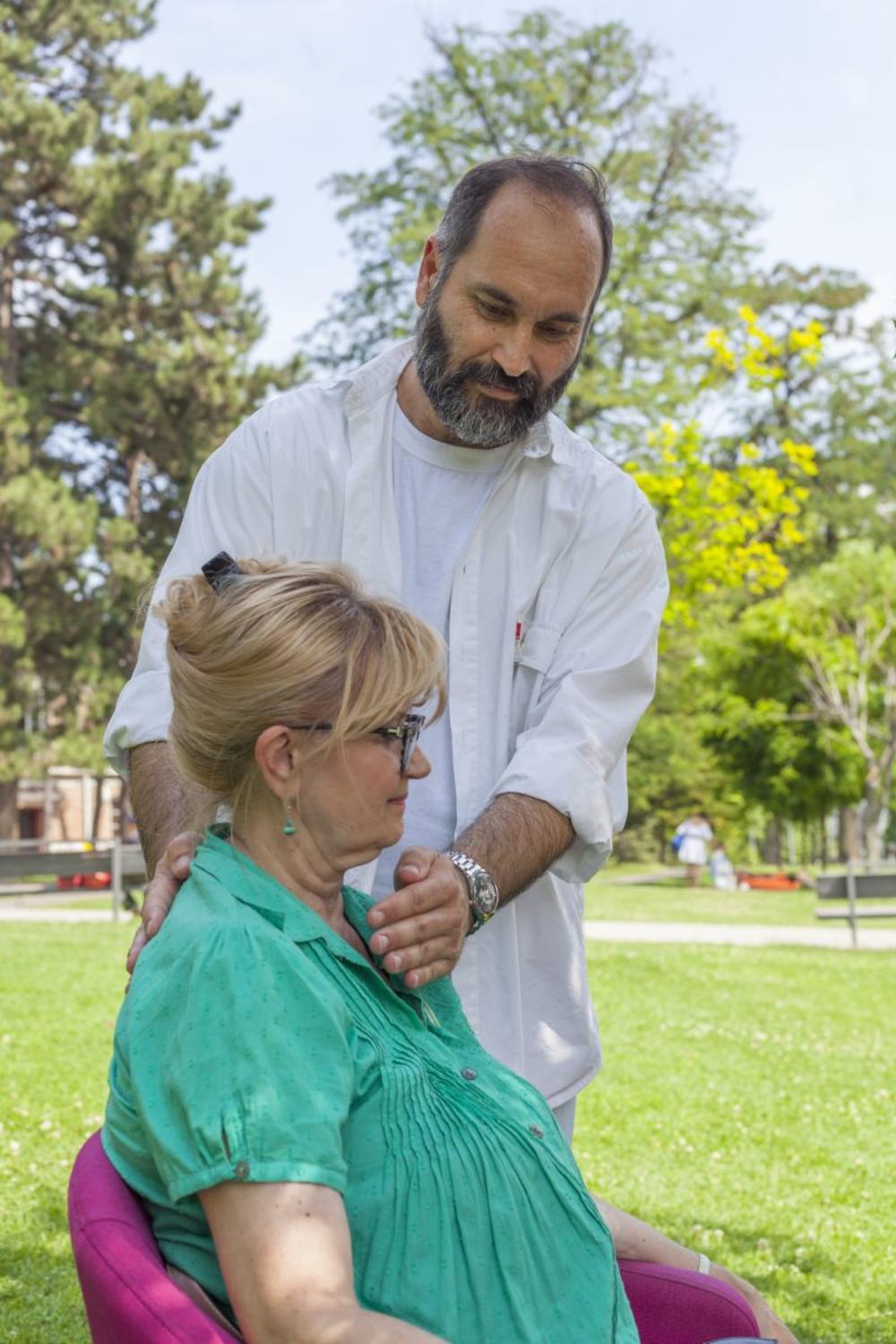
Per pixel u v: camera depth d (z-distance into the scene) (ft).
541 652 8.91
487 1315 5.79
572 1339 5.95
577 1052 9.05
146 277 110.52
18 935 44.55
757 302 126.93
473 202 8.14
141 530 113.70
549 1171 6.16
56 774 146.61
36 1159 18.65
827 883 49.75
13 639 100.99
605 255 8.42
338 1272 5.07
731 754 131.75
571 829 8.37
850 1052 29.17
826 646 113.50
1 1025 28.09
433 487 8.92
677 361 94.99
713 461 131.23
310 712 6.11
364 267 96.22
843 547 115.03
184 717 6.25
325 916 6.47
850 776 125.08
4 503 100.63
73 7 108.27
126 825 104.63
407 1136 5.82
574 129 93.45
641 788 155.53
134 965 6.28
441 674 6.37
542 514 8.99
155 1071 5.47
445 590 8.86
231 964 5.53
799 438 139.54
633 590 9.18
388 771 6.24
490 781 8.80
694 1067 27.02
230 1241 5.14
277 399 9.17
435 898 6.93
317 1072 5.46
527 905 8.84
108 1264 5.21
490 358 8.16
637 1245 8.00
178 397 105.81
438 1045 6.40
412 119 93.61
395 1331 4.97
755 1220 17.80
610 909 64.54
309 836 6.28
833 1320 14.47
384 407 8.93
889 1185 19.52
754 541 67.21
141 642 8.57
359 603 6.29
